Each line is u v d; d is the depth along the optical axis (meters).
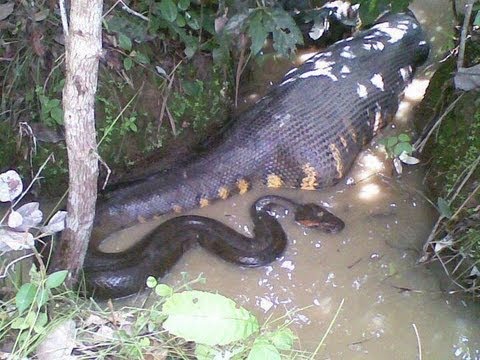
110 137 1.68
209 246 1.58
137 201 1.64
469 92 1.71
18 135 1.61
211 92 1.82
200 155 1.74
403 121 1.92
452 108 1.72
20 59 1.60
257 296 1.51
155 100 1.73
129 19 1.63
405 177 1.75
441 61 1.99
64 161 1.64
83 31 1.02
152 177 1.69
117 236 1.62
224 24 1.67
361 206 1.70
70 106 1.10
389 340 1.43
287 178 1.73
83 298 1.35
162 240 1.57
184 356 1.12
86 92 1.09
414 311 1.48
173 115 1.76
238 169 1.72
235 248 1.57
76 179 1.19
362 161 1.82
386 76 1.92
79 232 1.27
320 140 1.74
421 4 2.26
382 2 1.67
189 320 1.08
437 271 1.55
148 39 1.66
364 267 1.57
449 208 1.53
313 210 1.66
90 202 1.23
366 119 1.83
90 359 1.11
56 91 1.60
